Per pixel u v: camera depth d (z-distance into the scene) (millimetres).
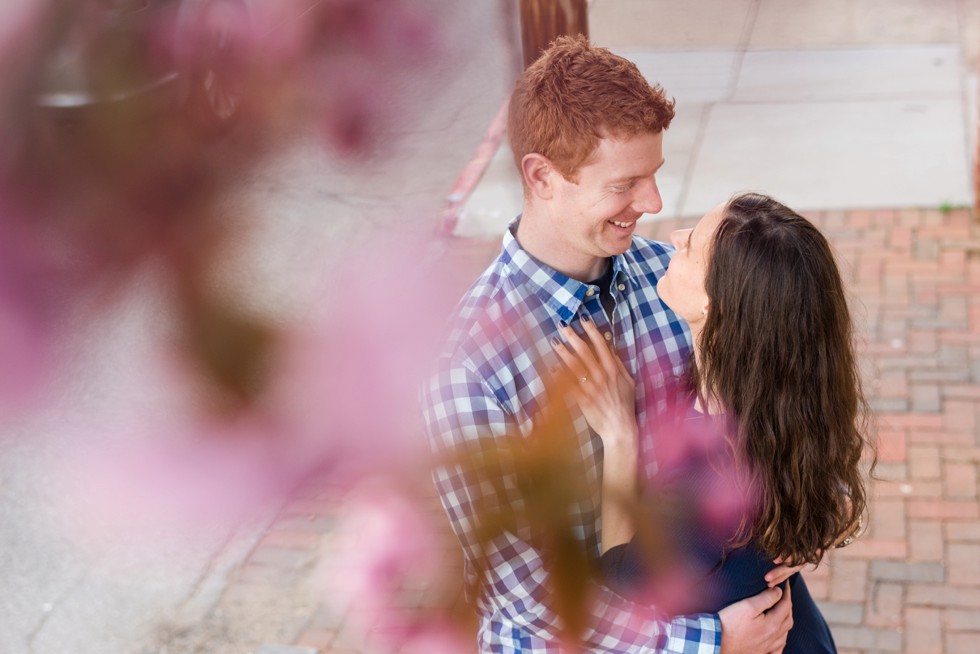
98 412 199
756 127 6270
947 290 4914
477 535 359
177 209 205
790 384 1481
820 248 1507
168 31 203
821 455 1510
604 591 444
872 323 4723
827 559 3557
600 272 1733
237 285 216
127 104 195
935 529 3645
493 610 833
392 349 244
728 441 1486
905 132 6152
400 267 249
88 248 193
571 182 1531
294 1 225
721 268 1490
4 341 186
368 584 331
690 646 1457
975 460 3924
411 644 350
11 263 186
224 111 213
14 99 184
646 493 1496
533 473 370
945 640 3266
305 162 226
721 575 1509
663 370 1738
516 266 1661
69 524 211
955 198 5621
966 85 6504
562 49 1495
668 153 6199
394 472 270
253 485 227
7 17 183
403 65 241
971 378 4344
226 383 216
